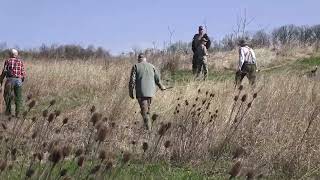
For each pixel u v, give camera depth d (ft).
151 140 28.58
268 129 28.99
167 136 28.78
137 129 32.91
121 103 38.24
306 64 74.28
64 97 50.52
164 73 65.62
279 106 32.76
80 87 52.90
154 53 74.74
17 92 41.65
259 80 45.96
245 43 49.65
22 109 42.75
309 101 36.04
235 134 28.40
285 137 27.48
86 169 19.83
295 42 85.25
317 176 24.50
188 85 41.52
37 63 65.05
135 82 36.45
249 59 48.96
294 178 24.56
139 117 37.19
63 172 16.88
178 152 26.96
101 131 16.74
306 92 38.40
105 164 17.11
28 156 22.86
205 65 59.36
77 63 63.72
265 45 86.74
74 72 57.26
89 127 32.37
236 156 21.84
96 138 16.88
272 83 41.39
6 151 22.11
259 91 36.47
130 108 38.01
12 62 41.57
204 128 29.45
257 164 25.49
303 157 25.49
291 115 30.94
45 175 16.60
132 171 23.03
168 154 26.86
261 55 79.00
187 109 33.45
